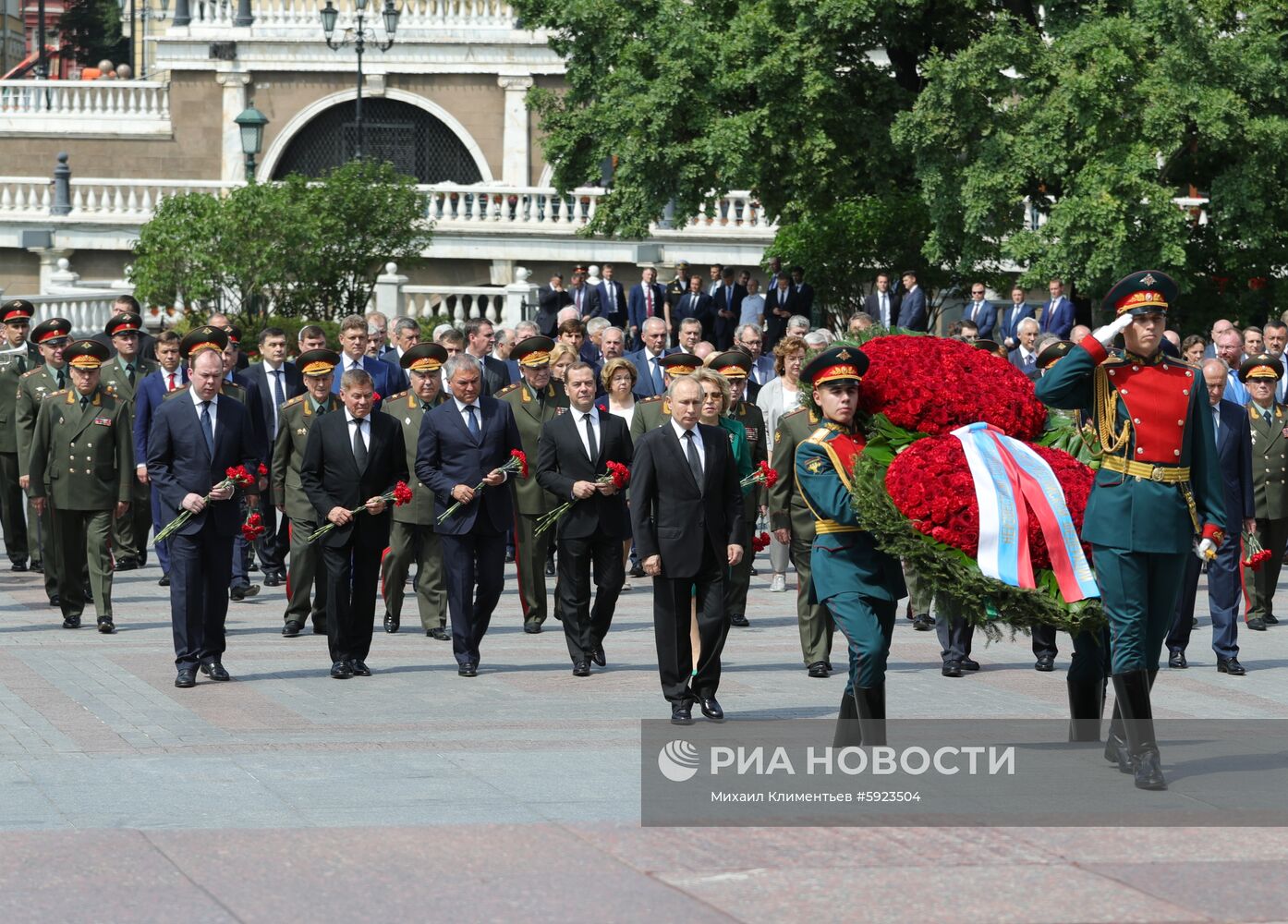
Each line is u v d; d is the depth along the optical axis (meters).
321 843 9.48
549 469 15.55
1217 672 16.14
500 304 43.50
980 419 11.80
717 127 31.73
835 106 32.38
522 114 53.94
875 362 11.92
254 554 21.62
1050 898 8.65
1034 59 31.14
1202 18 31.30
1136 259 30.06
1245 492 15.91
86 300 39.22
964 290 35.53
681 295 39.75
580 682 15.01
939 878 8.97
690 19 32.75
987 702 14.14
